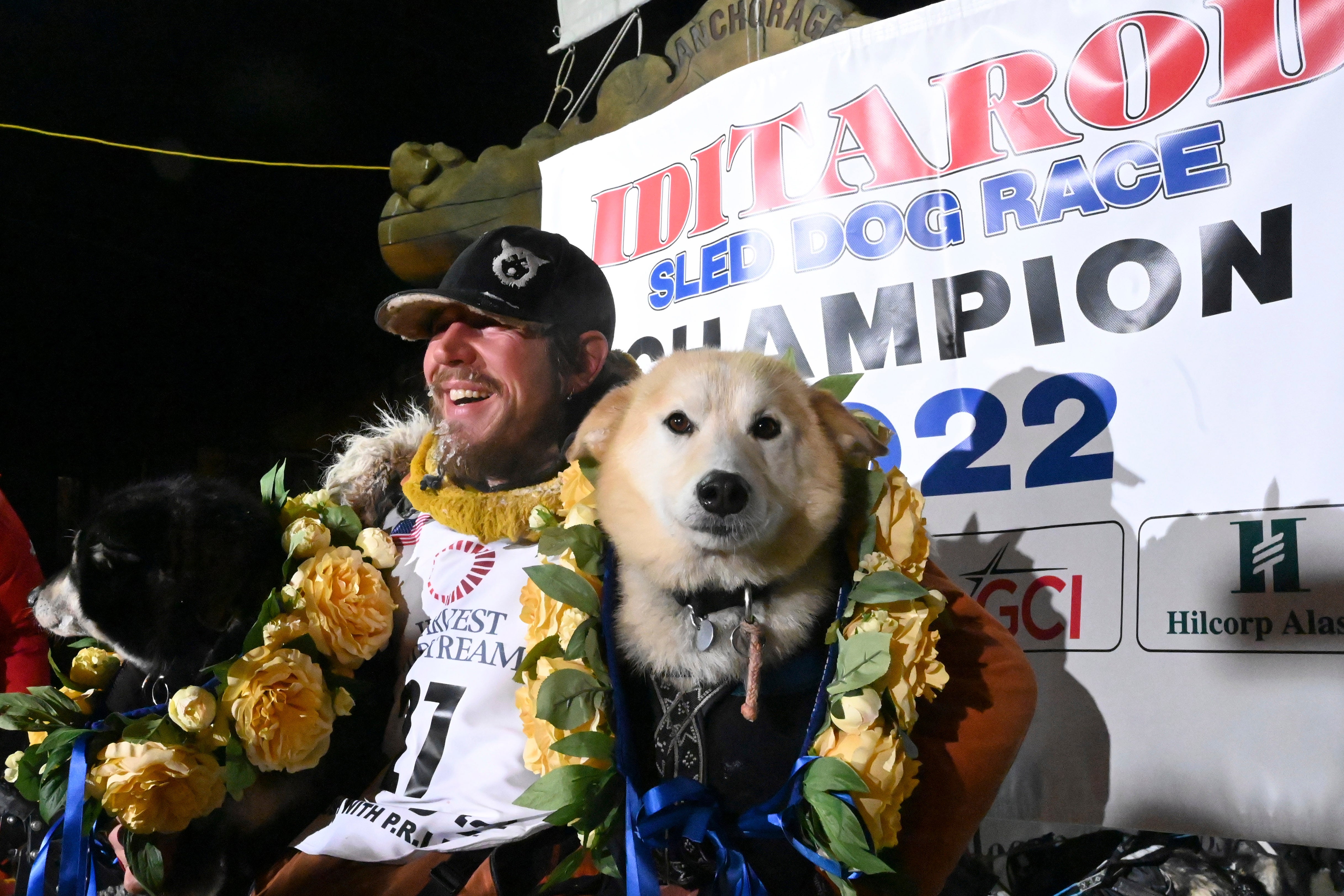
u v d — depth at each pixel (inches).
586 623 51.0
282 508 75.4
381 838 58.9
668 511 49.4
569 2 116.0
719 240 91.0
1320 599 64.1
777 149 88.3
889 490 52.6
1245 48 70.0
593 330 72.6
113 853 66.1
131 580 67.3
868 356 82.7
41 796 60.8
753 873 44.3
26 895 60.4
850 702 44.9
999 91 79.1
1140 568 70.4
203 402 219.6
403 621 70.4
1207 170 70.9
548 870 55.4
